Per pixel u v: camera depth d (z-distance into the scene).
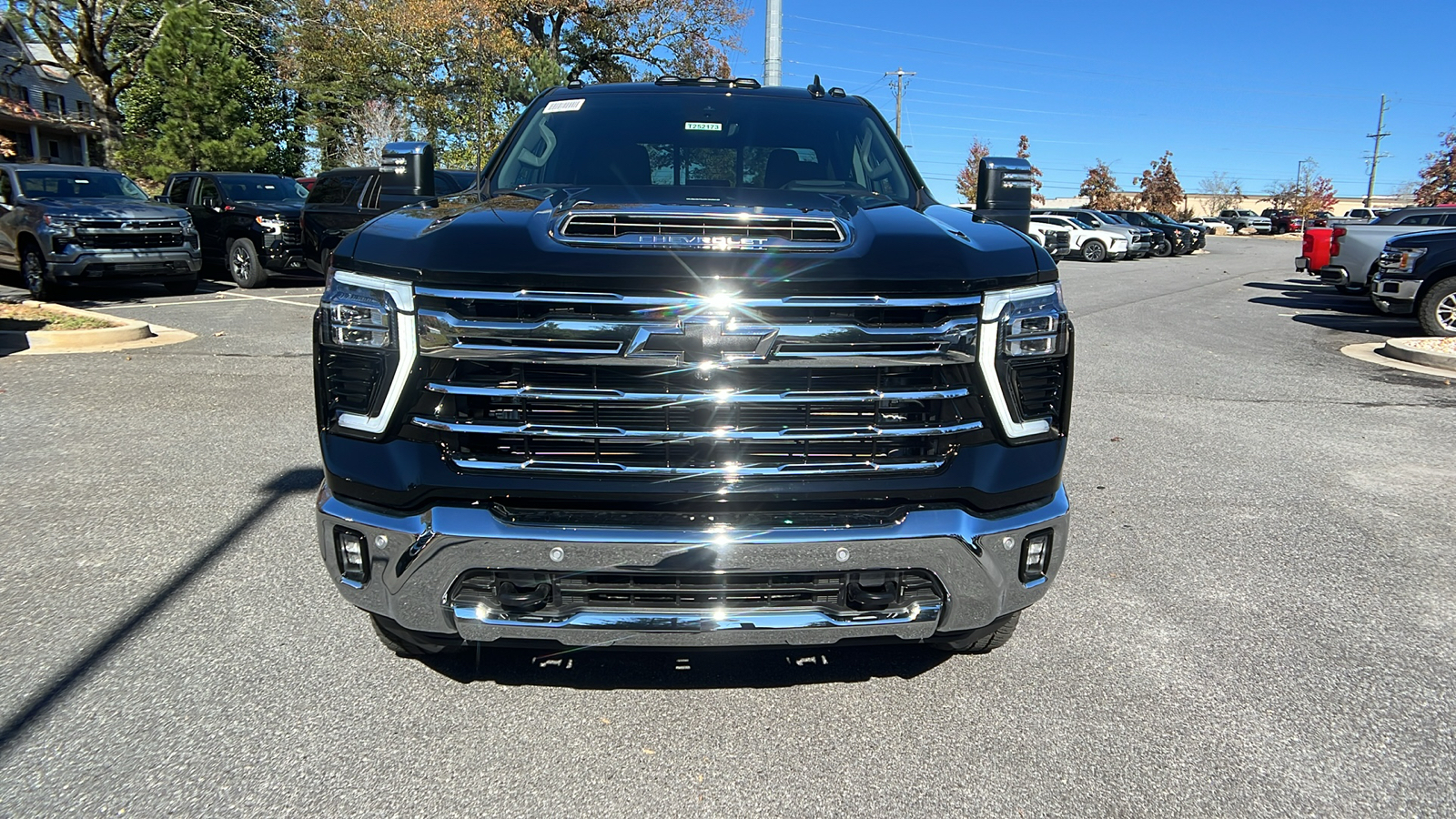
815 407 2.46
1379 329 12.62
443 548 2.46
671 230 2.57
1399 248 11.70
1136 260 31.11
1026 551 2.64
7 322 9.90
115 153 32.28
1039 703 3.03
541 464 2.45
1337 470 5.78
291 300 13.20
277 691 3.02
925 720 2.92
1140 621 3.65
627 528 2.43
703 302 2.37
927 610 2.56
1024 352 2.55
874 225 2.72
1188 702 3.05
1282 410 7.49
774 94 4.23
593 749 2.74
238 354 8.91
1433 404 7.75
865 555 2.46
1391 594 3.94
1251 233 68.50
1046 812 2.49
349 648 3.31
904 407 2.49
